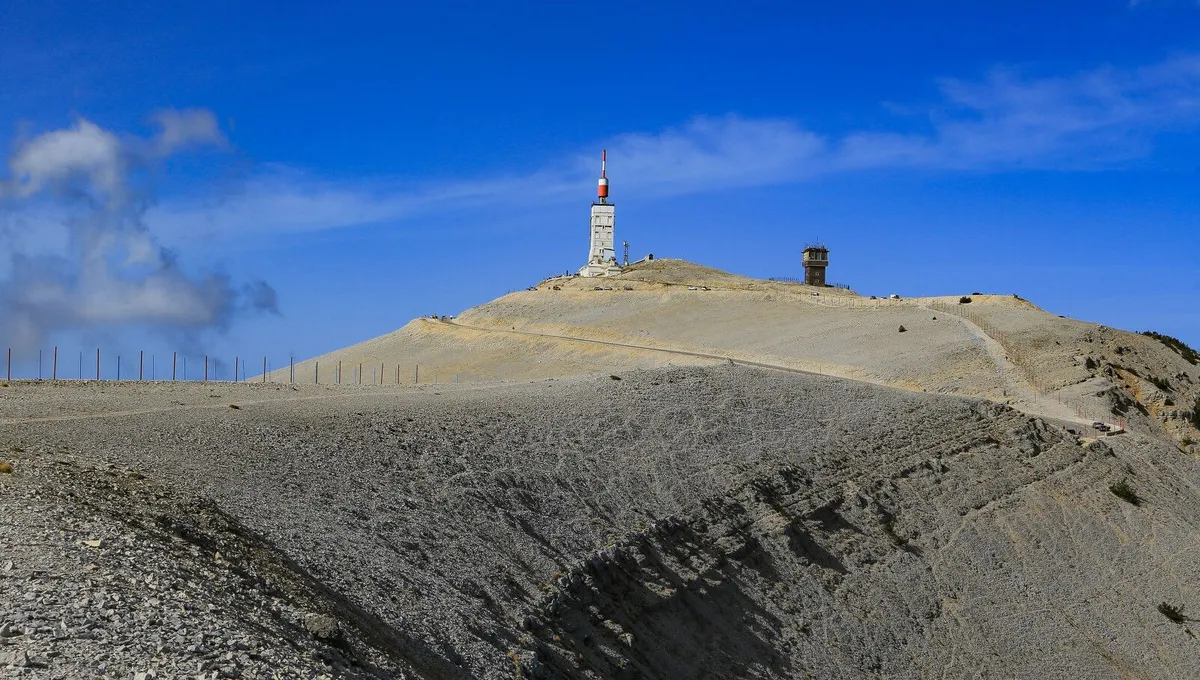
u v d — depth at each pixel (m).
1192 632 59.09
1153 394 95.00
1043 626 56.75
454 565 38.06
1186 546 66.38
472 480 46.84
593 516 48.22
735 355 123.62
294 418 49.75
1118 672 54.53
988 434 74.88
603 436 58.69
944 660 51.44
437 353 152.50
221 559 27.69
